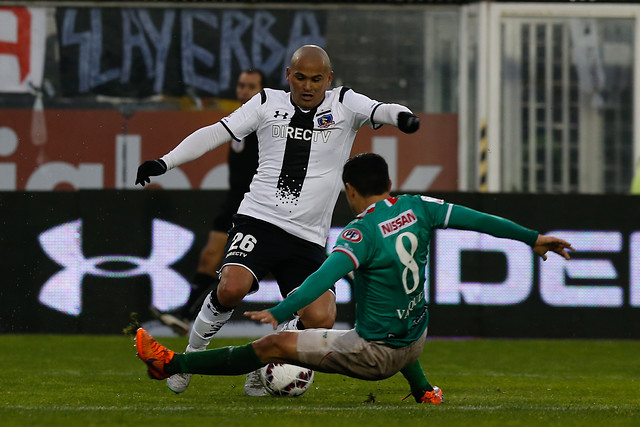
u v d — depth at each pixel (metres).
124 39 40.22
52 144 40.12
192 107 40.34
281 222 21.05
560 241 17.42
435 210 17.53
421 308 17.67
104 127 40.19
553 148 40.44
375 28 40.34
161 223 36.66
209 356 18.05
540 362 30.95
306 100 20.84
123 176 40.12
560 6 40.19
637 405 20.22
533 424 15.78
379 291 17.14
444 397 21.67
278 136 21.16
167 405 19.09
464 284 37.00
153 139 40.16
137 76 40.22
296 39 40.28
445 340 36.66
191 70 40.28
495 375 27.44
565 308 37.16
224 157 39.78
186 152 20.66
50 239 36.75
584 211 37.06
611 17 40.41
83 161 40.12
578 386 24.72
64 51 40.19
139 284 36.72
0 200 36.56
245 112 21.22
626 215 37.16
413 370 19.62
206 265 36.50
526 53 40.25
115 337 36.34
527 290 37.06
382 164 17.78
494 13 40.06
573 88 40.47
